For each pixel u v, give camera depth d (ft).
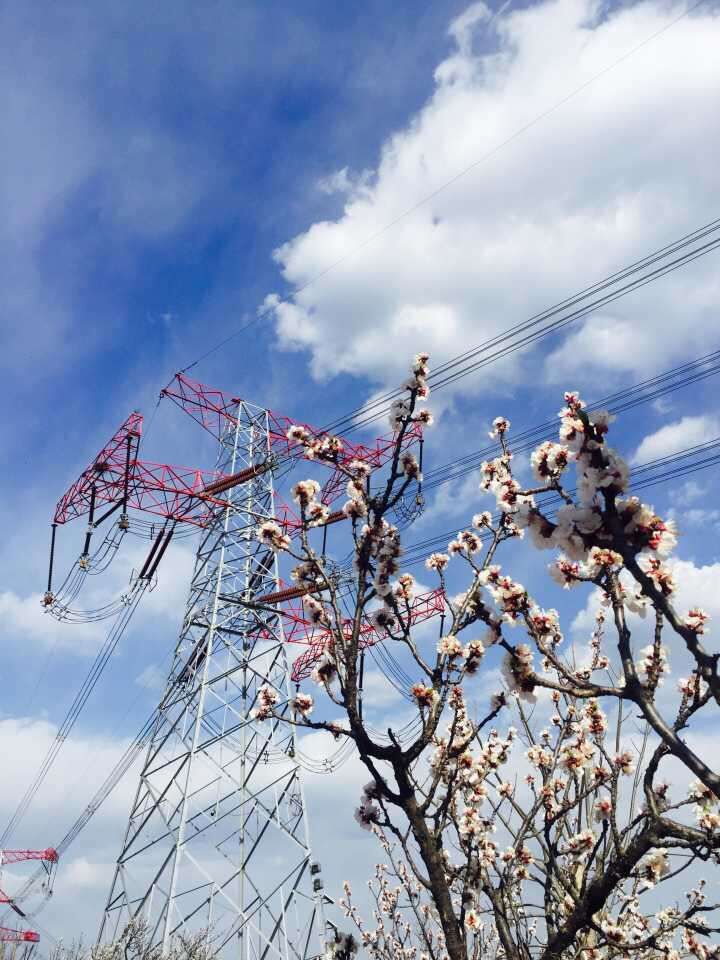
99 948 71.61
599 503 18.16
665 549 17.69
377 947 54.44
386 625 26.89
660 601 17.39
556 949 23.44
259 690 26.71
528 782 31.91
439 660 25.20
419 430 27.61
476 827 29.53
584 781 27.81
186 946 74.95
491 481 27.89
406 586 27.40
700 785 24.89
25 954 67.92
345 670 24.62
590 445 18.21
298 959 85.66
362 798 27.09
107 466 102.27
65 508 111.45
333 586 26.30
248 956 85.05
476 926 27.40
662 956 29.81
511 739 31.89
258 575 114.42
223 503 113.60
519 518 20.43
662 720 17.80
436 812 24.23
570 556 18.38
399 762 23.73
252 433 128.36
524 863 28.50
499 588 23.16
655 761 21.72
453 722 25.57
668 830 20.92
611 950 26.66
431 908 33.32
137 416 101.96
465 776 30.22
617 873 22.33
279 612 107.14
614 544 17.80
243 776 99.25
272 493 120.26
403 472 26.71
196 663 108.58
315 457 28.71
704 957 32.07
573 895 24.20
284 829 96.53
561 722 33.73
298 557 26.84
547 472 20.70
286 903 90.99
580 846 27.04
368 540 26.58
